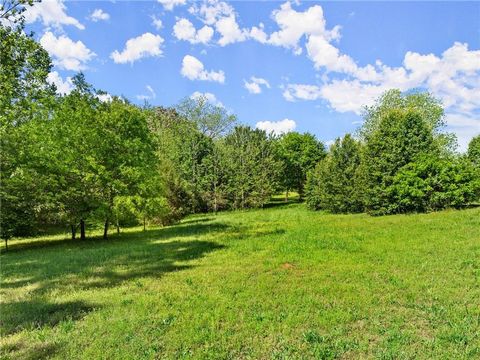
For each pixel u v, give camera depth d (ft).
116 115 72.95
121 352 18.25
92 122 71.10
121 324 21.72
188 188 129.59
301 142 199.72
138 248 52.29
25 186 63.05
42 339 19.98
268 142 169.07
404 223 66.28
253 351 18.43
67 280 33.37
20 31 62.08
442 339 18.98
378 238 51.39
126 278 33.76
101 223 74.54
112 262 41.68
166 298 27.04
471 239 45.65
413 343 18.83
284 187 191.42
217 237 61.98
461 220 62.54
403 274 31.89
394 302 24.97
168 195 98.43
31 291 29.81
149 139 77.97
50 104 73.92
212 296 27.12
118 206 68.64
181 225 93.71
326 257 40.50
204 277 33.19
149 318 22.82
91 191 69.26
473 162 122.42
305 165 195.52
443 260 36.09
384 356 17.37
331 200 117.80
